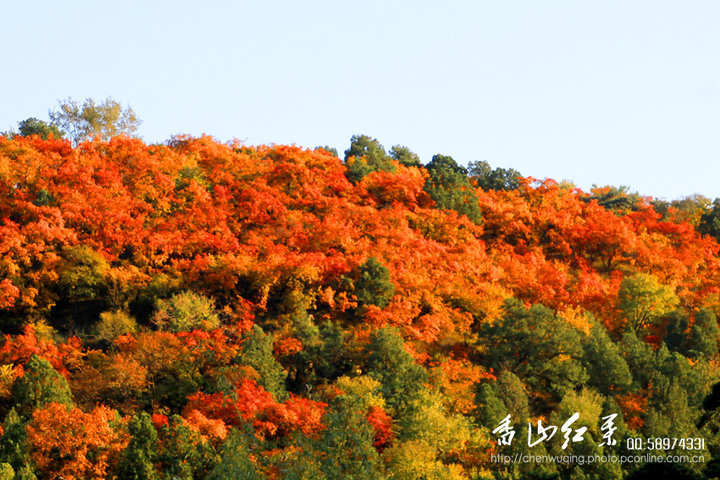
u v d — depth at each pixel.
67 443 46.34
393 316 66.62
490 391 56.62
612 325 76.00
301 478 32.56
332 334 63.94
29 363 54.12
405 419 53.41
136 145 87.12
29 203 72.62
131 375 56.66
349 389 56.56
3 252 68.38
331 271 72.31
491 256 84.25
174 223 76.69
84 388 56.84
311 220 80.38
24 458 46.03
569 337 64.44
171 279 70.75
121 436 48.25
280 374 59.47
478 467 51.44
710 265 90.38
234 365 58.53
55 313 69.12
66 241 70.56
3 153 81.88
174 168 84.75
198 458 45.22
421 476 48.75
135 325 66.94
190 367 59.31
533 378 62.78
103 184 79.12
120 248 72.44
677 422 55.12
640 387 63.84
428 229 86.06
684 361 63.94
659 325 77.25
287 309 71.38
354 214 82.88
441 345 68.19
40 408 51.16
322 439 35.78
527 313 65.62
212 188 86.31
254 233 79.00
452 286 73.12
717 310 79.00
